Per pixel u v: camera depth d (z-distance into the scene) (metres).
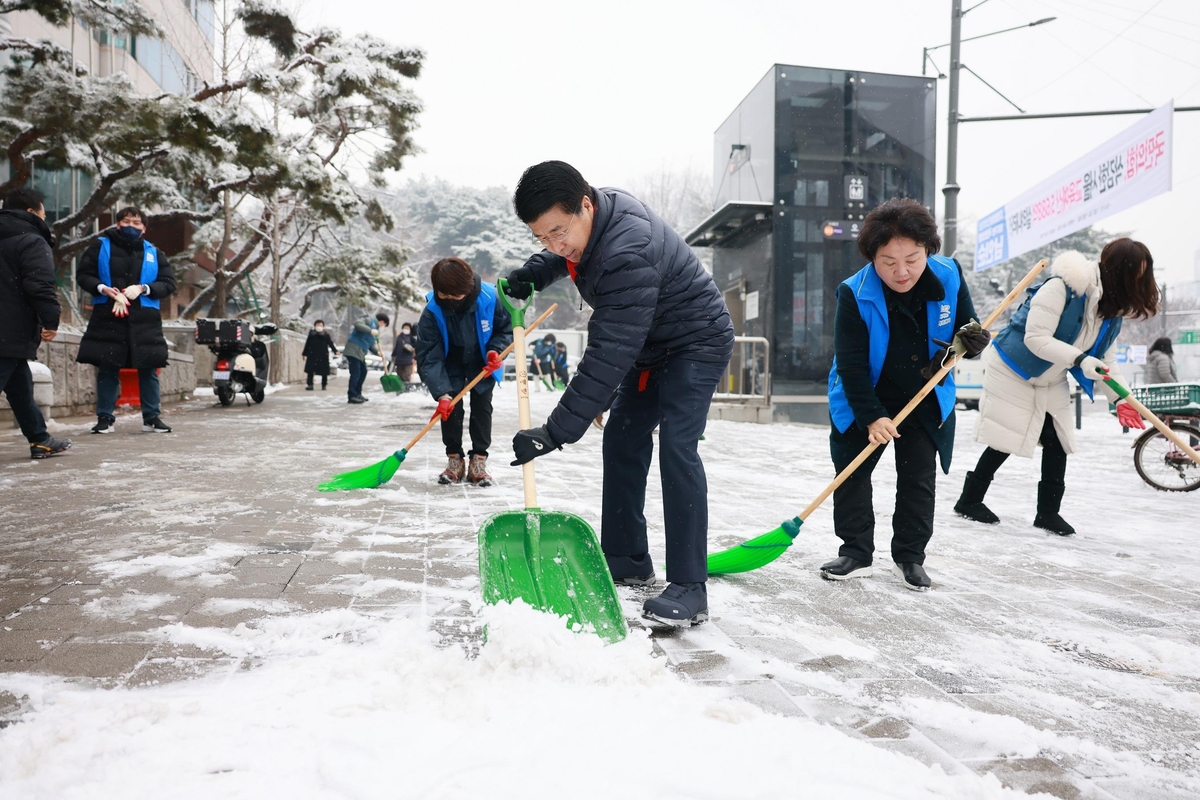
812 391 13.53
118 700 1.81
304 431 8.51
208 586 2.78
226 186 16.58
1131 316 4.13
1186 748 1.84
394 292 26.88
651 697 1.86
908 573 3.20
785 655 2.34
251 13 16.92
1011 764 1.72
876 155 13.77
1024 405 4.39
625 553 3.03
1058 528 4.42
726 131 15.98
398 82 18.58
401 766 1.48
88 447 6.49
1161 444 6.30
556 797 1.40
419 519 4.04
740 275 14.95
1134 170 9.69
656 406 2.91
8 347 5.47
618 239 2.43
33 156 12.85
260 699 1.80
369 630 2.35
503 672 1.93
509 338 5.25
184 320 19.64
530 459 2.53
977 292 53.41
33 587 2.73
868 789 1.50
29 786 1.43
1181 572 3.58
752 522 4.36
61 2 12.05
